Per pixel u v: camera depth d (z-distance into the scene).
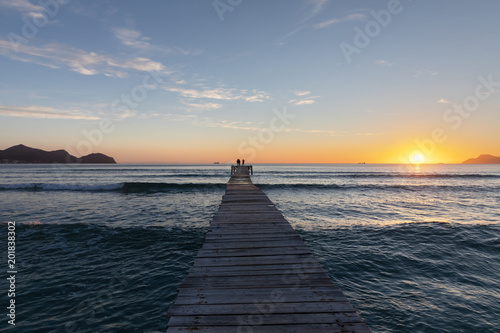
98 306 5.45
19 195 23.00
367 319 5.01
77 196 22.61
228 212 8.60
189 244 9.50
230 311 2.94
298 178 49.22
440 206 18.25
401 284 6.40
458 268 7.36
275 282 3.70
